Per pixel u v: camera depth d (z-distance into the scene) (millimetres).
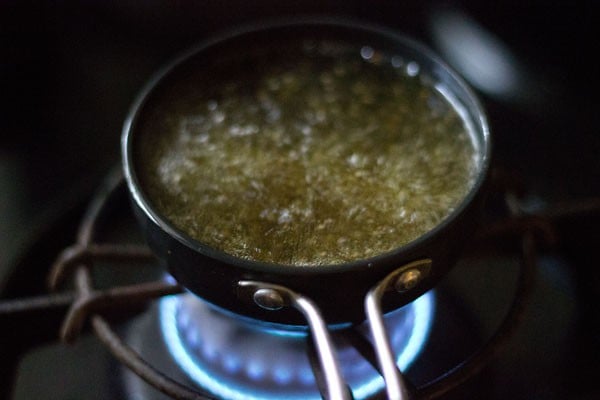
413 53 358
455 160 329
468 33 518
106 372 404
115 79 563
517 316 337
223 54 365
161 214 293
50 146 534
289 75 375
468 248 366
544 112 491
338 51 377
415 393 304
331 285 279
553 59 486
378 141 344
